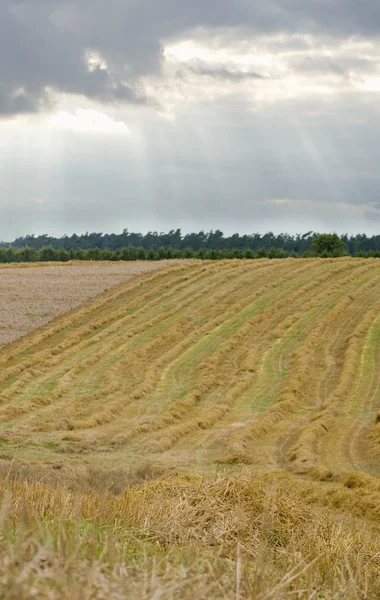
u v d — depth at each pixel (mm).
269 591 3965
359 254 92000
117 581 3264
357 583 5125
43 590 2734
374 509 12188
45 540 3641
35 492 6410
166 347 33938
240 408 24234
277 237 158750
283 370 29078
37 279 49594
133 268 53844
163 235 170875
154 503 7035
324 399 24828
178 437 20703
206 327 36594
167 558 4414
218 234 163000
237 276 49438
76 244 175125
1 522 3783
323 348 31938
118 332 36562
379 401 23875
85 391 27125
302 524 7211
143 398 26109
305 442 18844
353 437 19844
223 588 3885
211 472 15992
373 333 33750
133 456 18484
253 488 7793
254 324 37031
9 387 27156
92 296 44344
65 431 21500
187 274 50188
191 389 27031
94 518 5820
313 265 52219
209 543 5934
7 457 17266
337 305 39062
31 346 34125
